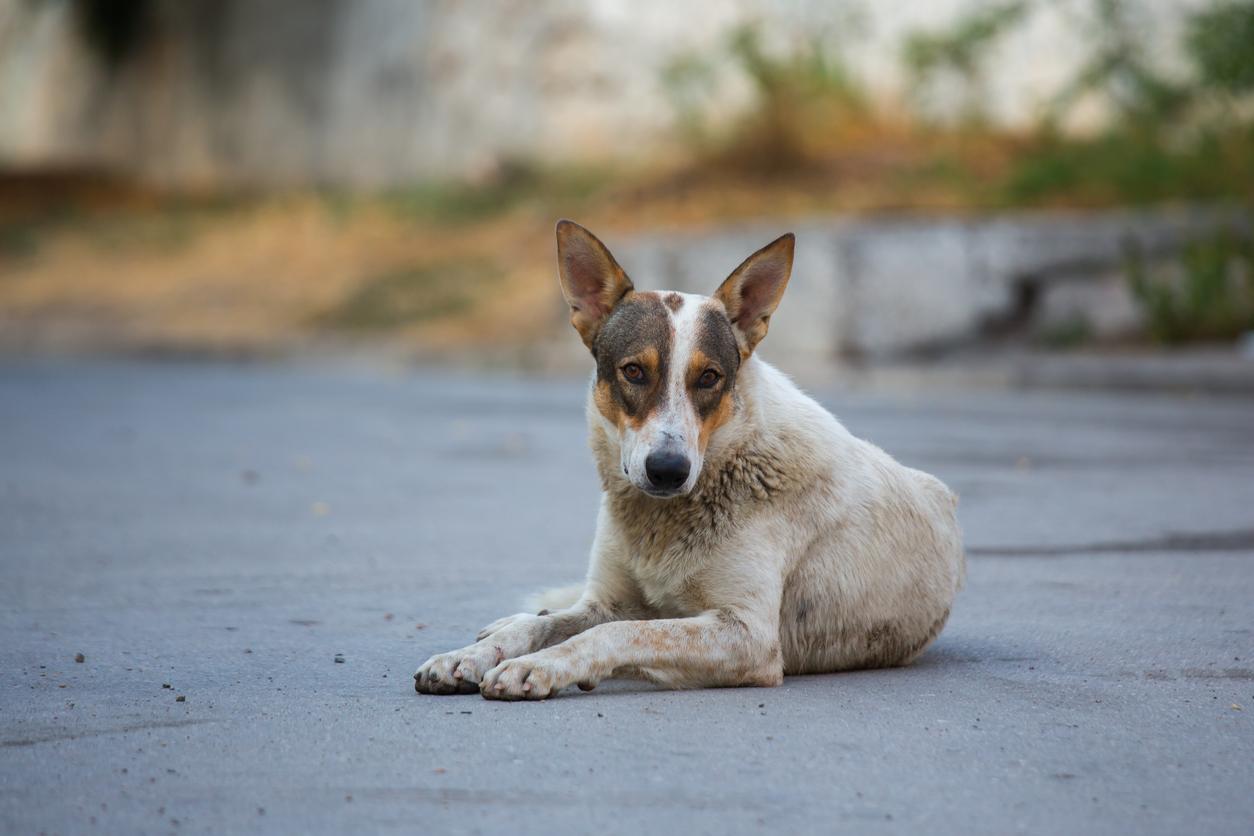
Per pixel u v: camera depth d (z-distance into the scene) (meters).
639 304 5.79
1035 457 12.73
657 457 5.28
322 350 27.81
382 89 38.97
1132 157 23.12
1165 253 20.53
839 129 27.02
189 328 30.88
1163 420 15.43
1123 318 20.05
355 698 5.15
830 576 5.67
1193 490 10.80
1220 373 17.50
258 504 10.84
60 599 7.23
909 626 5.83
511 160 34.88
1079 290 20.62
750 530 5.46
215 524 9.84
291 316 30.58
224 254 35.94
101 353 30.45
